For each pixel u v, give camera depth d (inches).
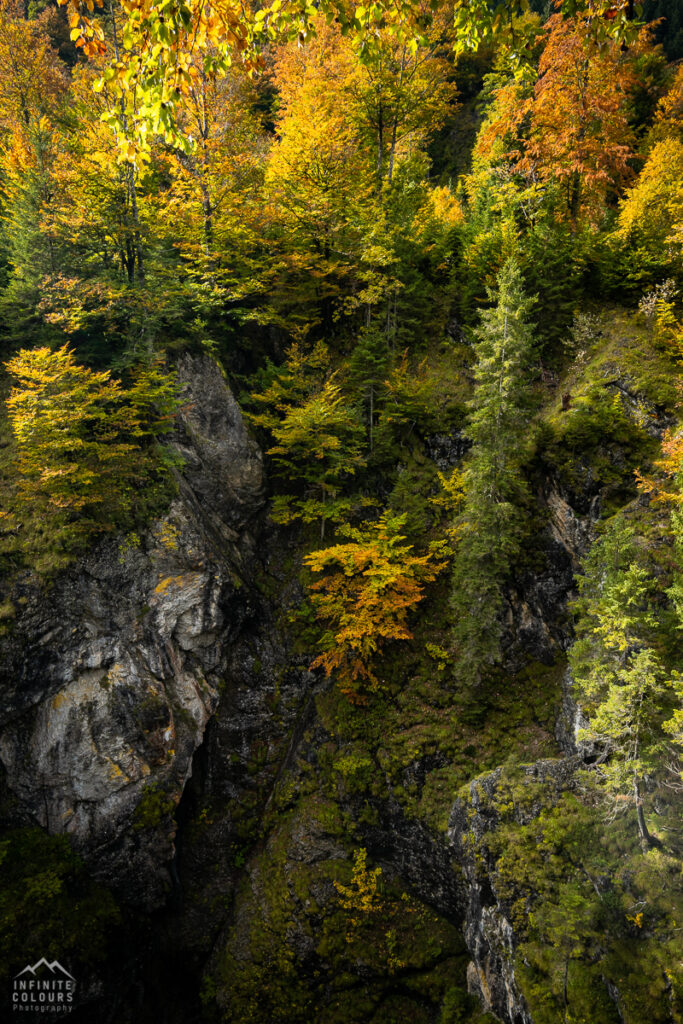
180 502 868.6
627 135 1093.8
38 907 641.0
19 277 919.0
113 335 909.8
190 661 844.6
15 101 1109.1
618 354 913.5
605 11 205.0
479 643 768.9
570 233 1050.1
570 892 494.9
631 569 535.2
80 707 725.9
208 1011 727.7
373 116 1155.9
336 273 1058.7
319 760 820.6
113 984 676.7
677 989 411.2
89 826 708.0
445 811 725.3
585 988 452.1
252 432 999.6
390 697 828.0
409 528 869.8
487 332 785.6
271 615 956.0
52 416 712.4
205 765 860.6
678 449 597.6
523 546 843.4
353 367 947.3
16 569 738.2
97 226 885.2
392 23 217.2
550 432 868.0
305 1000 698.8
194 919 785.6
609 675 558.3
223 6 178.1
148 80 185.3
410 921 722.8
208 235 1003.3
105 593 781.3
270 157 1204.5
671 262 953.5
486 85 1572.3
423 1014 676.1
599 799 569.3
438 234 1146.7
